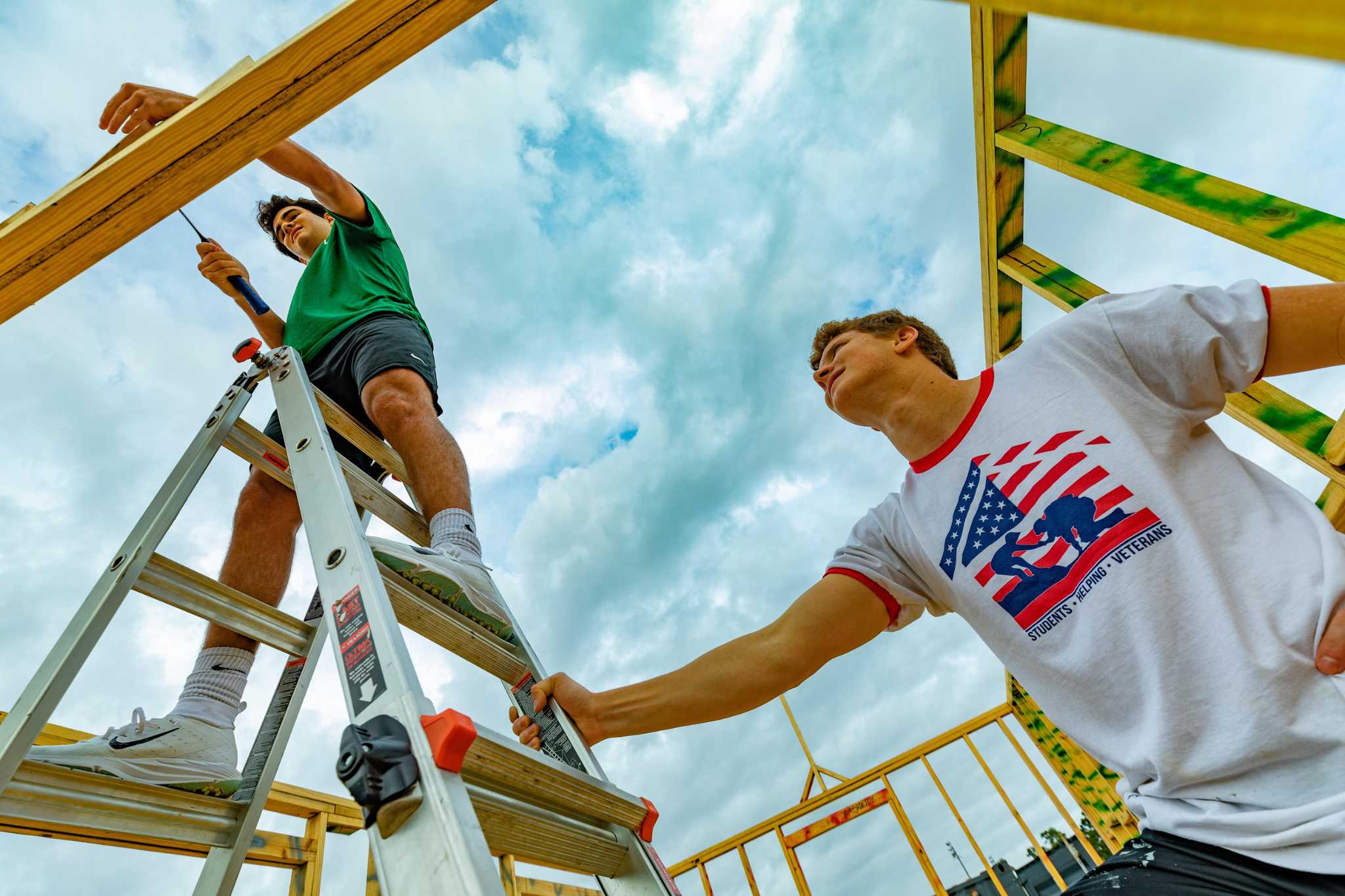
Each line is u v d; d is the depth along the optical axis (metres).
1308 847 0.79
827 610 1.31
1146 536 0.98
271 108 0.87
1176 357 1.05
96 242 0.98
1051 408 1.14
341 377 1.96
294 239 2.58
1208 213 1.21
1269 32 0.16
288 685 1.45
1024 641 1.09
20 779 1.00
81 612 1.13
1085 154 1.45
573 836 0.97
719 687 1.26
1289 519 0.98
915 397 1.33
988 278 2.05
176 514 1.31
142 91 1.33
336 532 1.01
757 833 4.38
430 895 0.58
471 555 1.39
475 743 0.77
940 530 1.23
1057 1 0.21
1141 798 0.97
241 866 1.26
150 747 1.15
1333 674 0.83
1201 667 0.89
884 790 4.26
